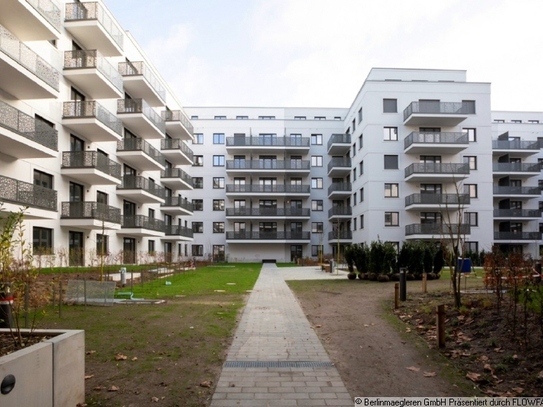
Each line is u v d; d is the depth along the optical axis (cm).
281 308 1073
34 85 1738
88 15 2333
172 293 1438
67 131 2264
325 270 2933
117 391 462
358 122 4309
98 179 2366
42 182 2048
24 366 326
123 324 849
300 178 5194
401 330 776
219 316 945
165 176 3975
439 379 503
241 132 5247
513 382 477
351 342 695
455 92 3950
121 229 2880
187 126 4197
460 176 3675
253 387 479
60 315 940
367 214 3894
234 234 4934
